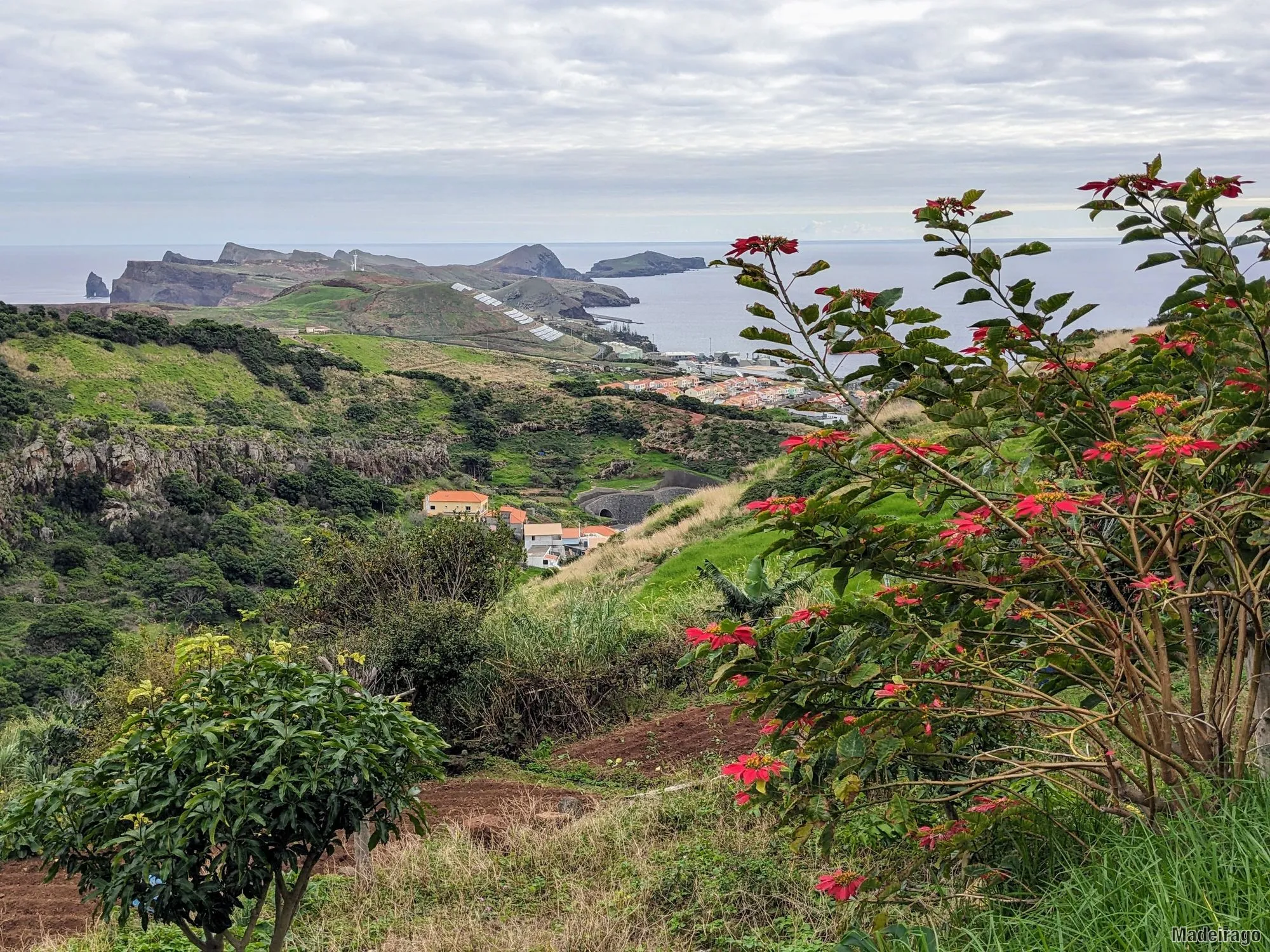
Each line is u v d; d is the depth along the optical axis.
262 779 4.41
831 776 3.82
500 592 15.98
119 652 18.81
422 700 12.04
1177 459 3.53
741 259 3.74
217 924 4.51
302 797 4.30
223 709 4.46
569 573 24.12
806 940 4.46
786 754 5.00
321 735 4.35
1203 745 3.80
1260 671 3.78
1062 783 3.88
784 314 3.84
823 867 5.23
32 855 4.45
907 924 3.85
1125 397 4.64
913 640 3.86
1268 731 3.94
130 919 6.64
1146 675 3.81
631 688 11.91
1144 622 4.05
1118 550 3.94
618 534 28.95
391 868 7.00
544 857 6.71
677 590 16.72
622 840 6.60
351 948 5.73
